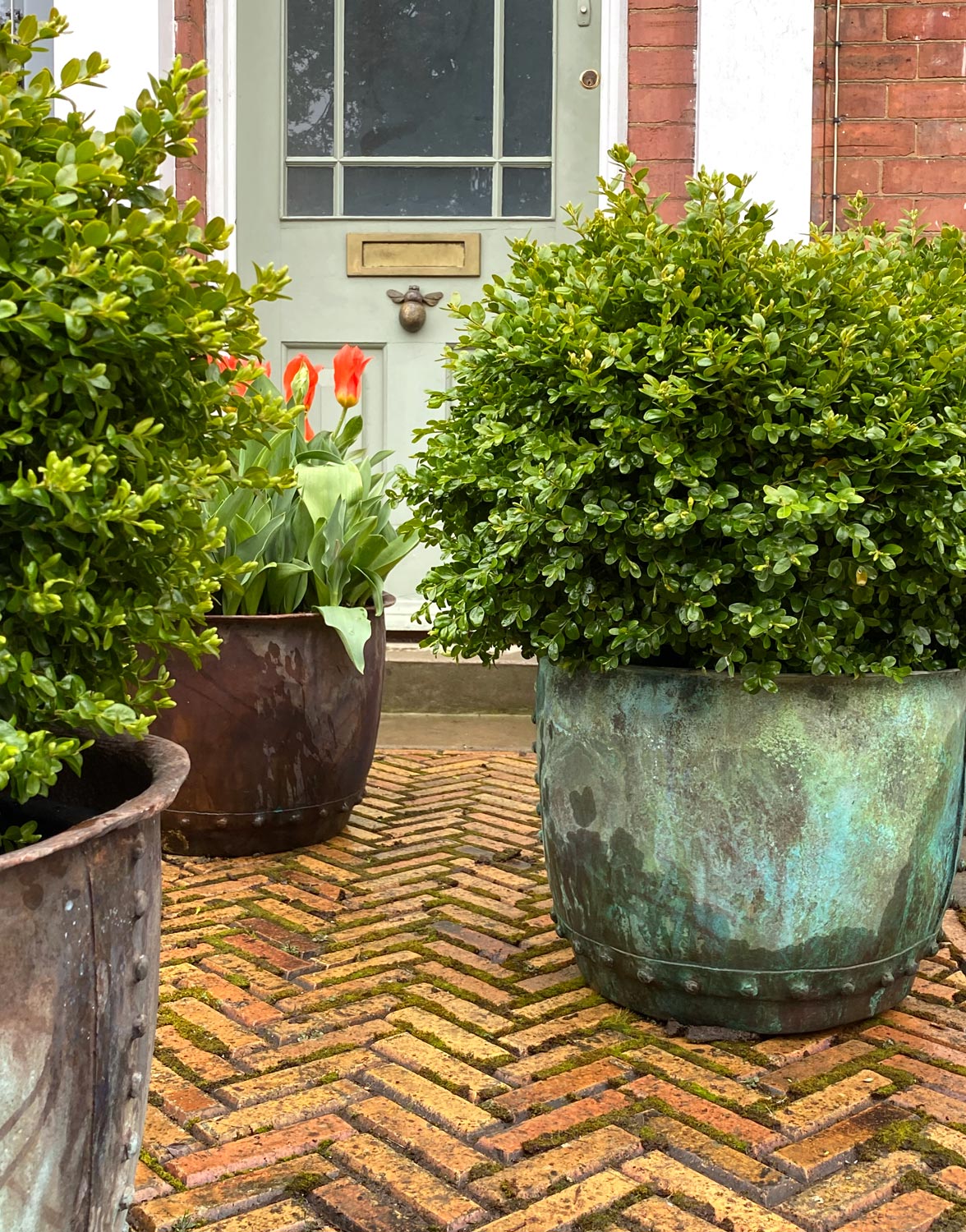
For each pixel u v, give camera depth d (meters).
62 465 1.05
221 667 2.99
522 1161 1.74
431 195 4.66
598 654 2.09
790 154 4.06
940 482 1.89
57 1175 1.11
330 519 3.10
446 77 4.62
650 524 1.89
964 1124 1.84
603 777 2.11
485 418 2.23
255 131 4.63
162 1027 2.17
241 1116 1.85
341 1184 1.68
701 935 2.04
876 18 4.21
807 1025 2.12
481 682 4.68
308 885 2.96
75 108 1.26
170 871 3.06
